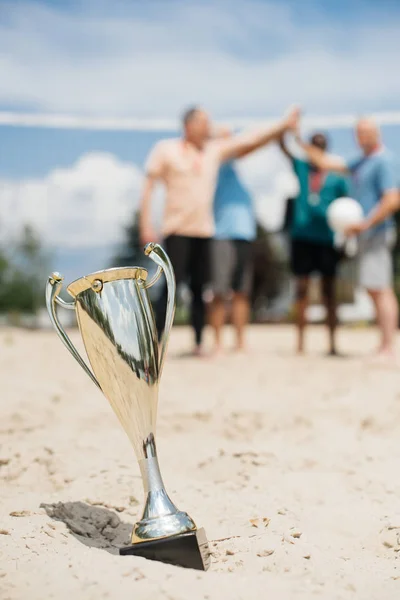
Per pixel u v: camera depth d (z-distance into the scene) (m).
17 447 3.14
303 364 6.06
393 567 2.09
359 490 2.79
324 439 3.49
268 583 1.84
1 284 31.05
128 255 34.16
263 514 2.48
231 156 6.50
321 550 2.21
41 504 2.41
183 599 1.67
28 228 28.02
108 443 3.27
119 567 1.80
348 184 6.72
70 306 2.16
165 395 4.50
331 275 6.95
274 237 25.39
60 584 1.71
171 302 2.13
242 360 6.34
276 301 25.81
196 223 6.29
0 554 1.91
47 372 5.53
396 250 17.69
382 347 6.45
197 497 2.65
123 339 2.02
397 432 3.64
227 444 3.39
